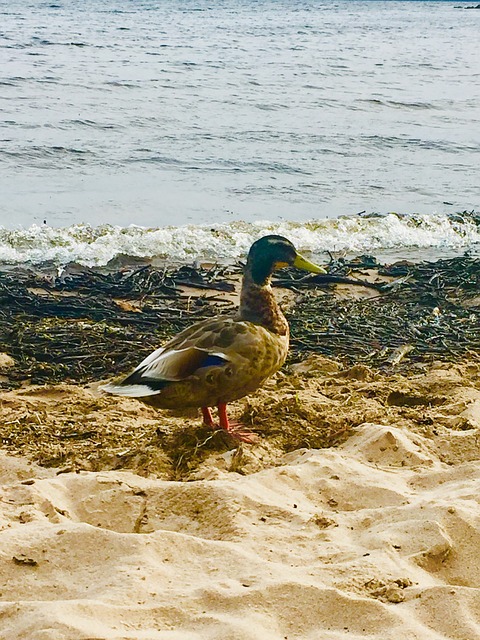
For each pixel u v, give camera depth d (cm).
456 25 2984
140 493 168
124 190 540
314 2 5059
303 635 131
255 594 136
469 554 153
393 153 681
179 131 719
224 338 192
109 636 125
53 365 260
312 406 219
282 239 202
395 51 1641
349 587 140
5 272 372
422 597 138
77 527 151
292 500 171
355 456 191
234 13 2919
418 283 362
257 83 1032
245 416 210
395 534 155
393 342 285
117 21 2147
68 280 353
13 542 147
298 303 333
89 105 827
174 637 127
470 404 222
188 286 355
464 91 1055
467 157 679
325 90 1003
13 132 686
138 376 191
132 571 142
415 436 199
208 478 182
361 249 454
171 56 1307
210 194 540
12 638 125
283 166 618
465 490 172
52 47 1359
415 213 524
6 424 208
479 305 338
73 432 206
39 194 522
